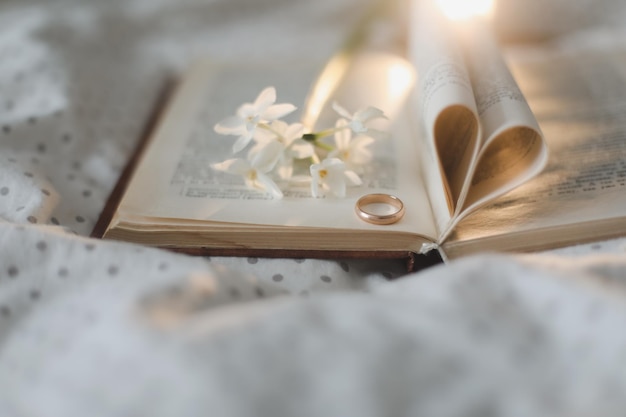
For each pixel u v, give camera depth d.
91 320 0.29
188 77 0.52
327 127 0.45
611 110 0.45
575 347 0.27
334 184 0.39
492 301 0.29
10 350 0.30
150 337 0.27
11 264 0.33
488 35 0.44
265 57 0.58
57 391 0.27
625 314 0.27
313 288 0.36
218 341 0.27
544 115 0.45
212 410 0.25
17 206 0.39
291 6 0.62
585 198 0.38
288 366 0.26
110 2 0.61
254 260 0.37
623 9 0.58
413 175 0.41
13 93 0.48
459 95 0.37
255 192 0.39
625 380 0.26
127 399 0.26
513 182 0.37
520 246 0.37
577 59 0.51
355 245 0.37
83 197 0.41
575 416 0.26
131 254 0.33
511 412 0.26
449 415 0.26
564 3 0.58
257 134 0.40
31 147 0.44
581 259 0.31
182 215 0.38
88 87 0.49
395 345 0.27
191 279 0.30
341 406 0.26
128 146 0.46
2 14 0.59
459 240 0.36
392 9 0.53
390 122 0.46
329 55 0.57
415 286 0.30
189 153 0.43
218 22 0.62
